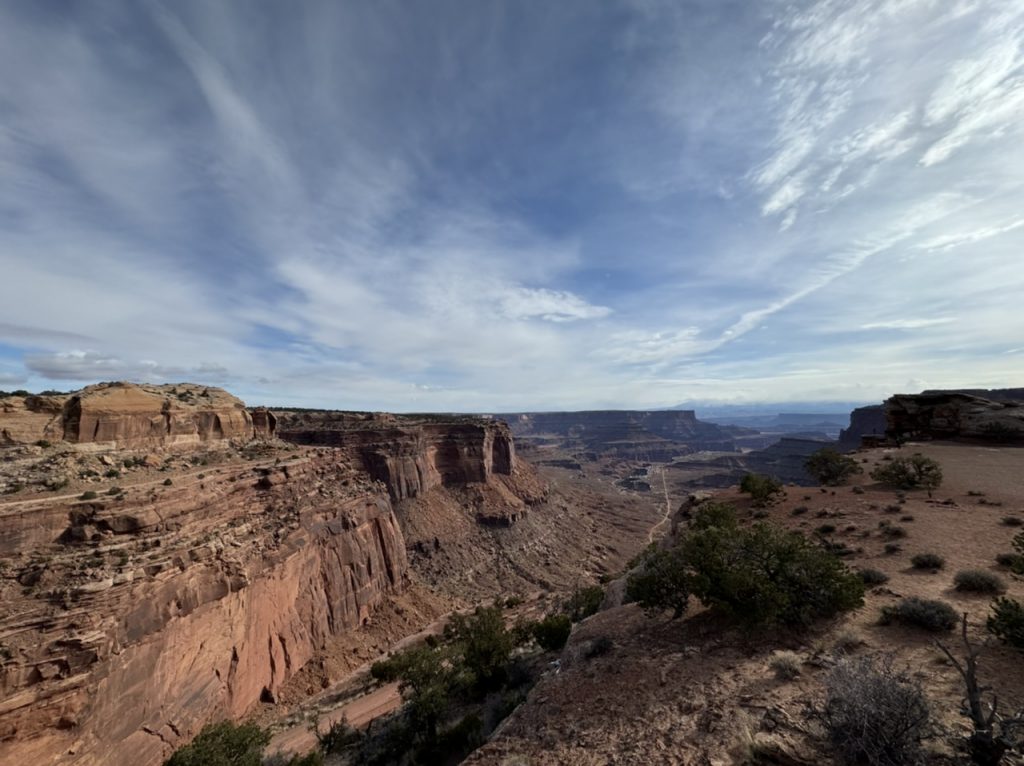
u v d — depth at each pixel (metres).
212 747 22.86
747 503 38.81
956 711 9.88
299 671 42.47
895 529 25.41
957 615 14.10
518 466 189.12
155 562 28.48
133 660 25.52
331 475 62.03
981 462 45.03
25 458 30.83
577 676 16.92
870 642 13.86
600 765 11.09
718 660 14.89
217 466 42.88
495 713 21.61
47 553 25.50
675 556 20.45
